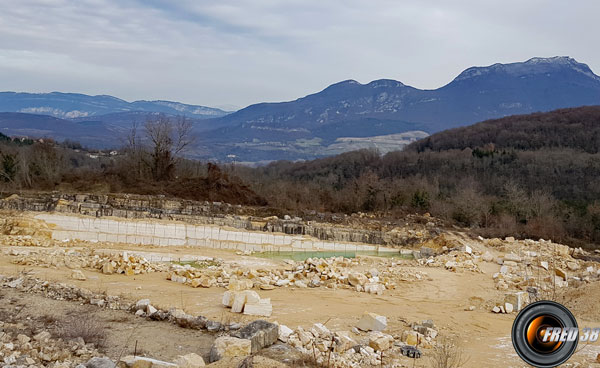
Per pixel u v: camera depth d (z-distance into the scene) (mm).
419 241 50156
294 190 62156
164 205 45438
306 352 12969
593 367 12359
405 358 14016
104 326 14562
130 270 25156
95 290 19688
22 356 10656
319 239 47875
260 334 13008
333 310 19906
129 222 39938
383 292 25344
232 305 18312
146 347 12938
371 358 13648
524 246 45188
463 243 46438
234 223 45219
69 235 37000
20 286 18422
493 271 34312
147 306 16438
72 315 15281
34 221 36594
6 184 46312
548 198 61281
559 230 53219
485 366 13430
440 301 24094
